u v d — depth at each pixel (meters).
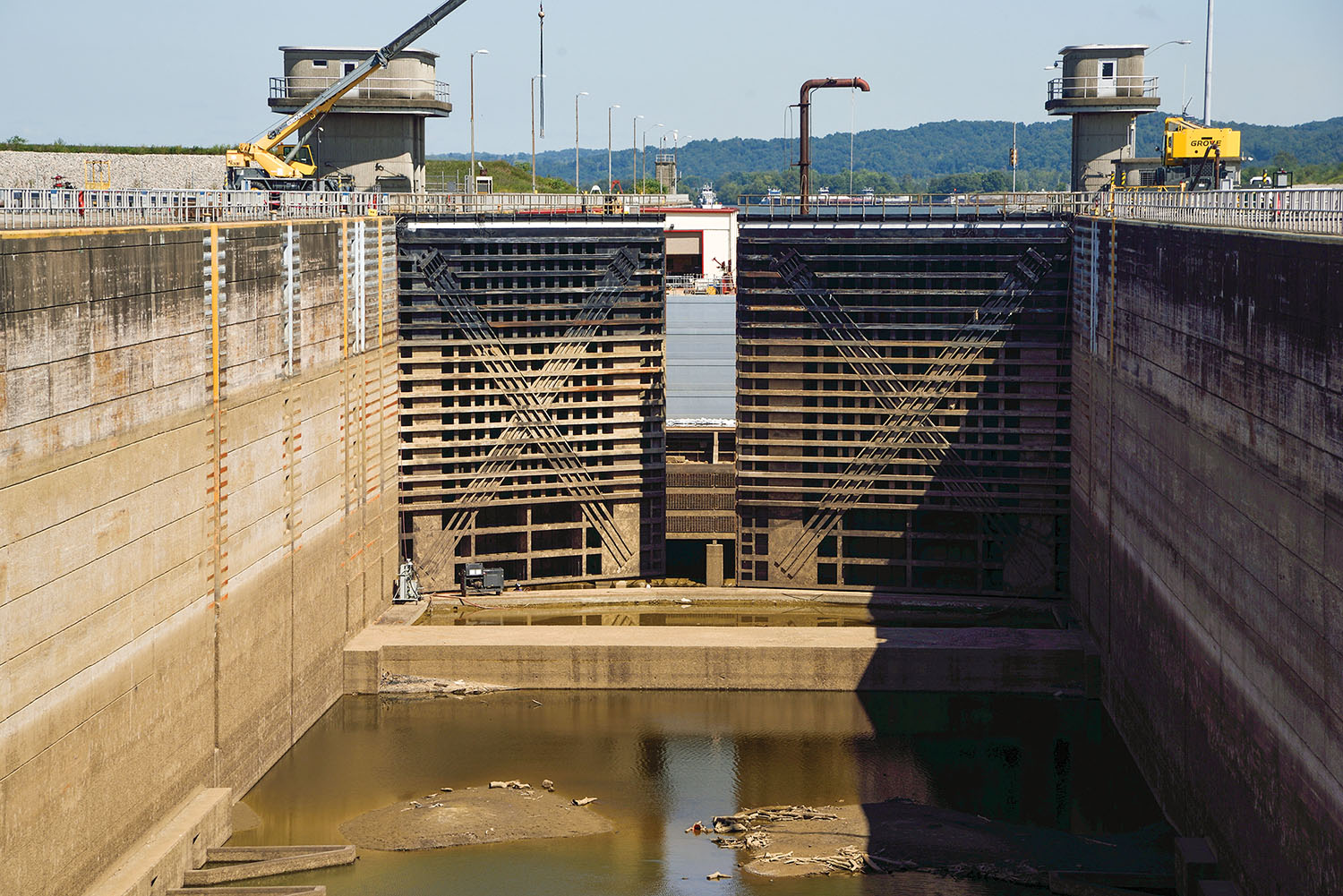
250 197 73.19
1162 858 55.34
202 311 56.41
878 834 57.62
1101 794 62.78
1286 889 45.00
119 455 49.00
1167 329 61.62
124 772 49.50
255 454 62.62
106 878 48.06
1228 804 51.12
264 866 53.34
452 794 61.53
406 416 88.81
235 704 60.38
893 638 77.50
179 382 54.16
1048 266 87.31
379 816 59.12
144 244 50.97
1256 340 48.69
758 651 76.00
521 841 57.38
